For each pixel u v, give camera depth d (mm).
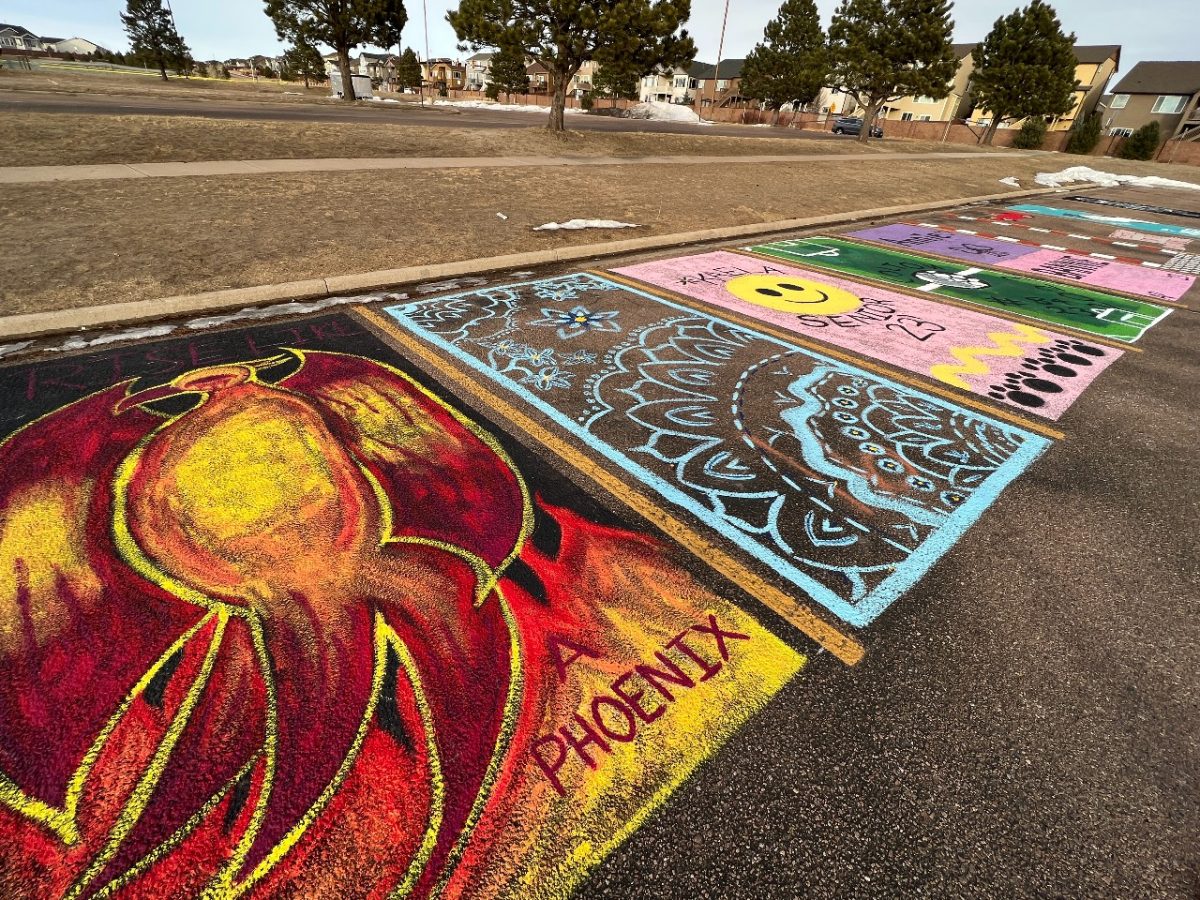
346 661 2191
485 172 12195
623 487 3303
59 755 1866
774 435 3904
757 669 2268
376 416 3842
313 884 1606
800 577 2723
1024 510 3264
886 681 2248
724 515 3113
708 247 9008
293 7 26984
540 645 2314
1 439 3385
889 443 3877
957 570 2807
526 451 3584
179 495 2998
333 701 2053
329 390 4125
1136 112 44250
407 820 1749
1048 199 16953
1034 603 2637
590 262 7754
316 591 2482
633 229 9203
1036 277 8438
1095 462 3762
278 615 2361
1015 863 1729
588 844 1718
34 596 2391
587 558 2764
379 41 28391
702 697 2150
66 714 1976
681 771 1914
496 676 2178
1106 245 10914
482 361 4742
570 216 9578
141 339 4742
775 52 44219
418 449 3525
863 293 7184
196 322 5129
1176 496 3453
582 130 20609
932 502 3301
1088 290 7871
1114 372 5207
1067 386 4875
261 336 4934
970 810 1849
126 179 9055
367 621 2359
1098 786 1933
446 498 3113
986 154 27766
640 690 2164
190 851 1661
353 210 8609
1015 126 42156
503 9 16469
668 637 2385
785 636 2418
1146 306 7262
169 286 5543
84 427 3529
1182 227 13047
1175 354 5711
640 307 6199
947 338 5820
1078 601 2660
